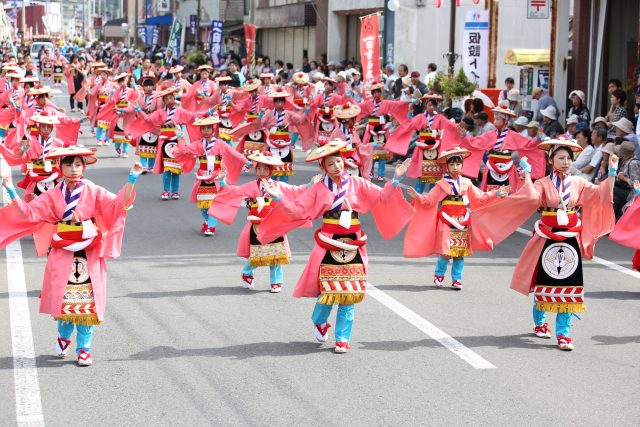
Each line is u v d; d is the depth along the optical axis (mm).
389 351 10742
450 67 31406
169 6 86562
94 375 9773
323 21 53250
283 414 8734
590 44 28766
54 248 10008
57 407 8844
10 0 120375
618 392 9430
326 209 10672
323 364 10242
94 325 10867
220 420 8578
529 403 9086
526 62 31672
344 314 10664
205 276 14461
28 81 25781
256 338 11219
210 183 17531
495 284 14203
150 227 18500
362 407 8938
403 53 39812
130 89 29656
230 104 29281
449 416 8719
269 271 14609
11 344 10797
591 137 20422
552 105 25906
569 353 10773
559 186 11133
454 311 12570
